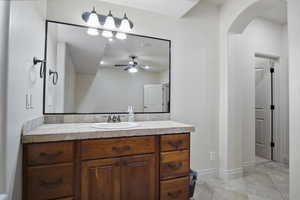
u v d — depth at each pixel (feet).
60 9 5.97
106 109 6.55
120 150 4.66
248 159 9.45
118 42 6.73
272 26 10.35
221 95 8.36
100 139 4.48
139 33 7.02
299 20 5.23
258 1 6.70
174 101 7.55
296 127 5.25
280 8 8.86
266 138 11.12
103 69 6.54
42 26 5.35
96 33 6.18
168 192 5.16
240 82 8.43
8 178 3.17
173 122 6.63
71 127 5.04
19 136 3.67
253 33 9.71
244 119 9.45
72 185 4.22
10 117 3.22
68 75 6.07
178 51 7.66
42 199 3.97
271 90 10.96
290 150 5.38
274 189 7.10
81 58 6.24
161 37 7.36
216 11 8.49
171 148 5.23
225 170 8.04
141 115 7.01
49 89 5.77
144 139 4.92
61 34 5.98
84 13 5.89
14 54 3.32
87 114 6.29
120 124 5.77
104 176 4.50
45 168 4.00
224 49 8.26
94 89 6.40
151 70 7.20
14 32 3.30
